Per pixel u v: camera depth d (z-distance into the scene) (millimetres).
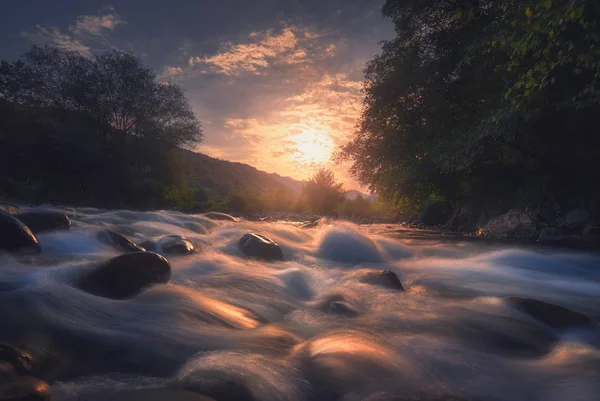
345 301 5656
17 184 37531
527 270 9398
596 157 17797
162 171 45281
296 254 9656
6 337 3664
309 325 4746
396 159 24172
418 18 22734
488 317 5156
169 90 44938
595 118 16500
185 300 5043
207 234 11789
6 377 2834
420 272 8898
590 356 4148
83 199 40781
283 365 3566
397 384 3357
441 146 20734
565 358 4098
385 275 6754
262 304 5465
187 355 3736
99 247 7777
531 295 7047
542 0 8320
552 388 3438
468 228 21875
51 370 3385
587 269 9609
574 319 5141
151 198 42188
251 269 7293
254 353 3791
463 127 21281
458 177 24469
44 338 3768
